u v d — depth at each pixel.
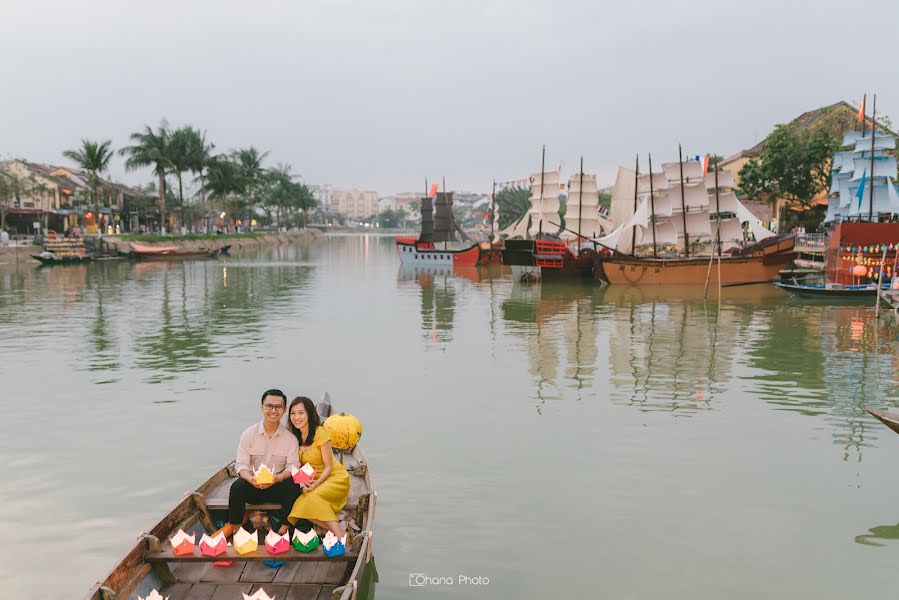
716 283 50.34
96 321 30.09
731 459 12.54
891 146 48.31
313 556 7.42
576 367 20.75
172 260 80.19
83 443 13.28
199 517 8.37
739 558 8.88
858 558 8.87
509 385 18.33
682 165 50.44
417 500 10.66
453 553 9.00
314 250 114.50
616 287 49.59
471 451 12.94
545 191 74.62
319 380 18.77
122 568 6.73
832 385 18.38
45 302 37.22
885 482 11.43
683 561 8.80
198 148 93.62
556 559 8.84
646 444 13.38
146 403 16.19
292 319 31.27
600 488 11.16
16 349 23.22
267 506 8.52
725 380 18.95
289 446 8.70
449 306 37.34
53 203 90.25
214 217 134.25
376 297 41.72
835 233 41.75
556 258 53.09
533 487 11.20
